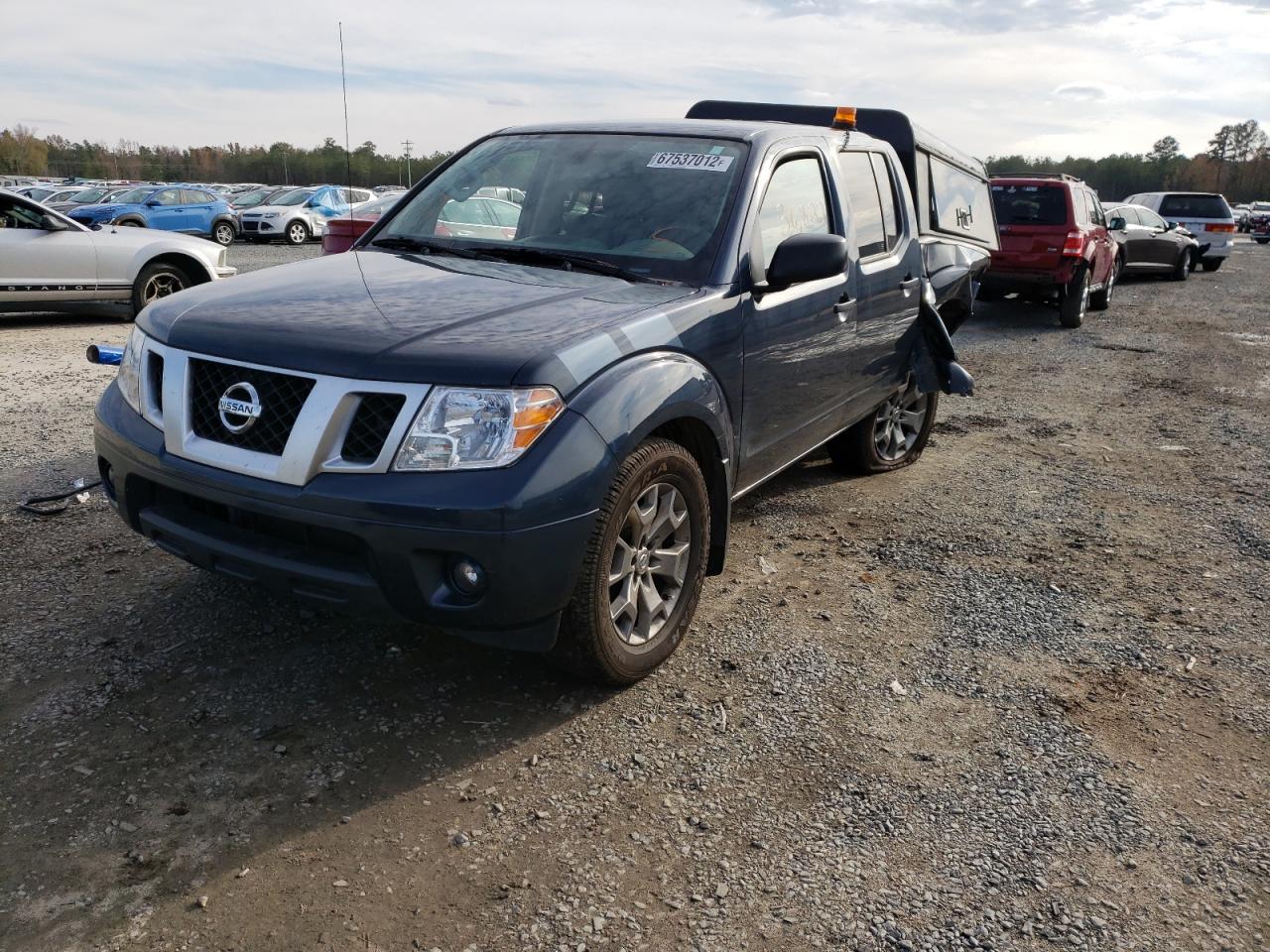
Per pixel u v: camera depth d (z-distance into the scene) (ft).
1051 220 39.65
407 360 8.50
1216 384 29.32
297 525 8.61
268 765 8.82
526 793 8.64
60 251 32.91
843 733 9.85
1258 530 16.42
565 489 8.55
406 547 8.25
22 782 8.38
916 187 20.06
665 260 11.46
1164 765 9.59
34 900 7.13
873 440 18.12
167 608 11.59
